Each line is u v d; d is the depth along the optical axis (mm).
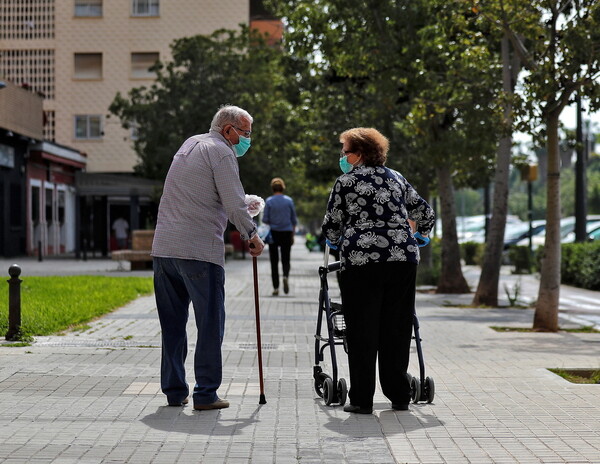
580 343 12633
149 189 42812
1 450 6094
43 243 51344
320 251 69062
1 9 62844
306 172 35906
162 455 6012
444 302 20938
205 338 7613
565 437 6637
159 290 7746
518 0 14727
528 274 36750
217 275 7688
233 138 7883
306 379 9227
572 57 13883
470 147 20234
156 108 49562
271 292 22344
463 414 7504
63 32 62875
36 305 15586
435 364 10422
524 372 9797
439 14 17172
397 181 7797
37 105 47594
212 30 63344
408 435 6684
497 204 19812
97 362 10031
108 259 44656
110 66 63094
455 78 18562
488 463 5863
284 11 25703
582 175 31609
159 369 9586
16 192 46750
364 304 7566
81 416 7254
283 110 36438
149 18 63156
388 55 20812
